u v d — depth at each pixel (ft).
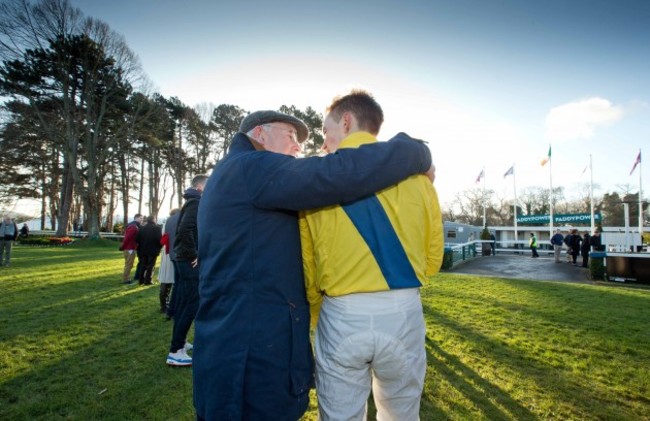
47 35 69.15
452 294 22.95
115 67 77.30
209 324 3.76
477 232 100.68
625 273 34.04
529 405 8.28
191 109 110.11
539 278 37.58
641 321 15.94
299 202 3.48
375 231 3.67
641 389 9.14
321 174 3.36
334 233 3.70
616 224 135.95
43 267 34.45
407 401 3.87
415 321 3.80
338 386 3.67
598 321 15.94
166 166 112.47
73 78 74.79
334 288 3.67
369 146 3.59
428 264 4.47
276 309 3.65
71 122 76.13
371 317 3.58
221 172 4.01
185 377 9.68
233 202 3.74
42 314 16.39
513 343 12.66
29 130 73.31
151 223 24.93
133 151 92.38
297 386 3.66
